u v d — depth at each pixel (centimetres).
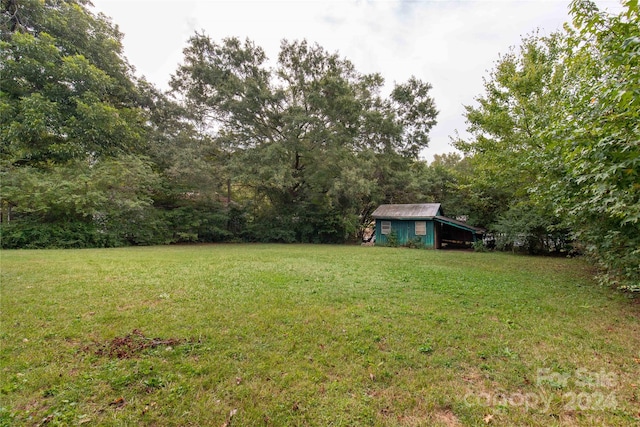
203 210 1817
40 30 1286
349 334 339
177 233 1670
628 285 463
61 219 1277
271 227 1948
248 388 235
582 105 431
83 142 1301
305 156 1783
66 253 991
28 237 1167
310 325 363
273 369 263
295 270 737
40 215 1241
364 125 1775
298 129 1622
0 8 1203
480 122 968
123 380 238
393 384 245
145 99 1634
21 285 515
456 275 696
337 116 1611
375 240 1814
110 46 1448
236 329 346
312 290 532
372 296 500
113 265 744
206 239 1856
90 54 1381
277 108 1681
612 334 350
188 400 219
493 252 1384
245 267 772
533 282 630
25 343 296
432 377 255
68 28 1305
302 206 1948
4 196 1101
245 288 537
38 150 1251
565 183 530
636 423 200
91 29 1398
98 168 1322
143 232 1509
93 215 1323
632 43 257
